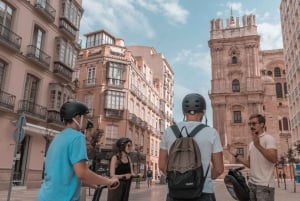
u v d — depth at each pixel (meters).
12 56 19.67
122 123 39.28
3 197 14.66
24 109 19.95
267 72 69.75
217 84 57.97
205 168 3.09
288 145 58.72
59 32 24.89
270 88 59.78
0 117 18.50
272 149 4.46
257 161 4.61
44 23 23.02
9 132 19.11
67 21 25.59
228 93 56.81
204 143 3.17
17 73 20.08
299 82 37.75
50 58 23.50
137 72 44.59
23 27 20.80
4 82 19.08
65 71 24.86
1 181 18.27
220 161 3.20
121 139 6.27
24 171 20.41
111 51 40.75
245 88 56.56
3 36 18.75
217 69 58.81
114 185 3.05
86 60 41.19
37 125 21.39
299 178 36.25
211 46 60.34
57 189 2.68
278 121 63.59
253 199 4.57
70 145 2.77
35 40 22.20
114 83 39.91
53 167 2.74
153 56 60.59
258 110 54.88
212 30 61.31
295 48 39.09
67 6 25.59
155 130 52.97
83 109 3.11
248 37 57.91
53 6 24.19
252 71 56.66
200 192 2.90
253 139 4.70
